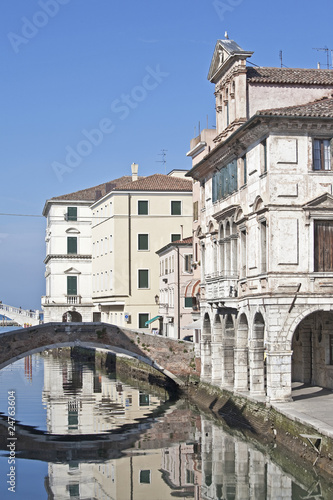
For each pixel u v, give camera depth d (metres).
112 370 65.44
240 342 34.62
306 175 29.95
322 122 29.66
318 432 23.91
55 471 26.52
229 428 33.28
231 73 36.47
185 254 58.06
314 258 29.94
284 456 26.62
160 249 63.41
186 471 25.88
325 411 27.30
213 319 40.00
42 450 29.97
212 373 39.81
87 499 23.00
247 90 35.97
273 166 29.83
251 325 32.22
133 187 67.19
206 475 25.12
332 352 34.16
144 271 67.00
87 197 83.81
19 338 43.59
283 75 37.03
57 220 82.81
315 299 29.91
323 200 29.86
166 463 27.20
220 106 39.22
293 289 29.72
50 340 44.19
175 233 67.50
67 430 34.12
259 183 31.19
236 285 34.62
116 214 66.81
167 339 45.56
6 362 43.28
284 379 29.80
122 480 25.11
